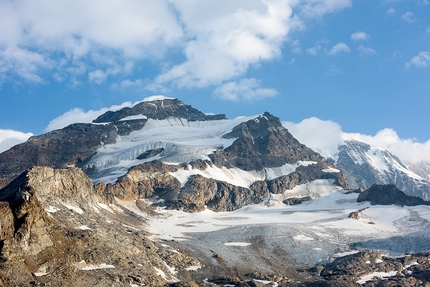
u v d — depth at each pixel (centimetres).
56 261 14800
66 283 13988
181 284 16888
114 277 15462
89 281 14638
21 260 13788
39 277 13712
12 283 12850
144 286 15838
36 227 14962
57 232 16462
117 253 17438
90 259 16038
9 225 14200
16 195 15312
